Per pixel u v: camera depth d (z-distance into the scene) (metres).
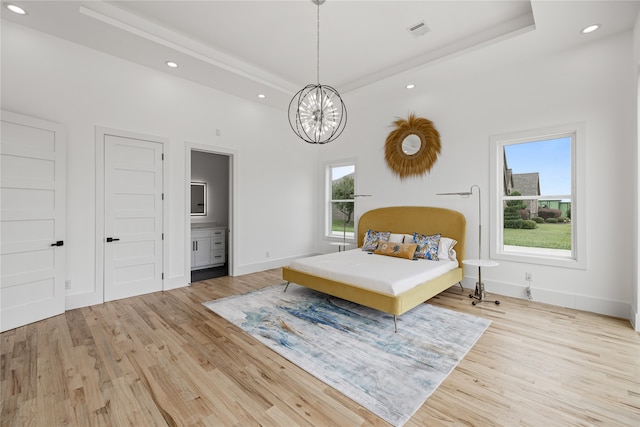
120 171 3.71
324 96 3.36
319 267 3.59
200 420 1.62
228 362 2.22
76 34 3.16
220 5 2.93
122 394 1.84
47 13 2.81
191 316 3.14
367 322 2.99
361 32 3.38
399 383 1.96
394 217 4.85
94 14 2.86
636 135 2.79
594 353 2.34
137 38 3.23
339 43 3.62
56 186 3.11
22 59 3.00
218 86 4.56
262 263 5.43
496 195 3.92
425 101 4.62
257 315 3.17
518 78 3.71
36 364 2.17
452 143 4.32
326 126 3.32
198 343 2.53
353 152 5.67
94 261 3.52
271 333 2.72
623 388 1.89
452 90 4.32
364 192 5.49
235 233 5.01
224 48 3.76
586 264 3.26
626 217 3.03
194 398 1.80
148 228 3.97
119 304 3.52
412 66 4.04
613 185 3.09
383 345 2.50
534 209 3.74
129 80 3.77
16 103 2.97
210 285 4.40
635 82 2.79
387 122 5.11
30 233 2.93
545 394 1.84
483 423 1.59
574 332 2.73
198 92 4.48
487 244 4.00
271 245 5.59
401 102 4.92
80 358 2.26
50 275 3.07
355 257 4.21
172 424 1.59
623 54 3.02
